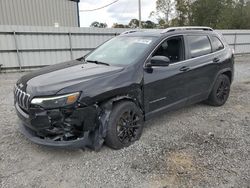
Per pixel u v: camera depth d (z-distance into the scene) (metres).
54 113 3.07
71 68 3.90
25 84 3.45
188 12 38.84
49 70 3.87
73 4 20.78
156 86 4.09
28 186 2.84
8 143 3.82
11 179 2.96
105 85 3.41
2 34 11.87
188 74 4.65
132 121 3.82
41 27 12.80
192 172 3.12
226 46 5.89
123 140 3.71
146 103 4.01
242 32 20.78
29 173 3.09
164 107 4.36
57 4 19.67
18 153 3.54
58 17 19.91
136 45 4.32
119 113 3.57
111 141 3.57
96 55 4.62
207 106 5.82
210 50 5.34
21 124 3.68
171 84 4.34
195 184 2.89
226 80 5.80
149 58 4.03
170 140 4.01
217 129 4.49
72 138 3.26
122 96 3.63
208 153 3.60
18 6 17.89
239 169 3.20
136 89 3.77
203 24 38.62
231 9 35.19
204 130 4.44
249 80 9.38
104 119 3.45
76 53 14.28
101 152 3.59
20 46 12.43
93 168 3.20
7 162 3.31
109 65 3.99
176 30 4.72
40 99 3.09
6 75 11.28
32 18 18.59
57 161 3.36
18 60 12.53
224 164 3.31
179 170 3.16
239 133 4.32
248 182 2.94
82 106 3.18
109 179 2.98
